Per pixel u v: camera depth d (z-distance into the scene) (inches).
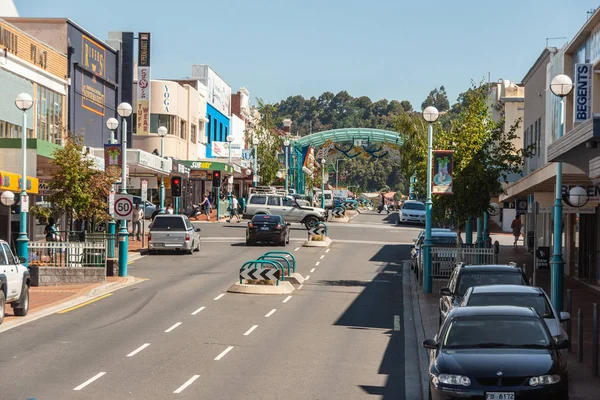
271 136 3211.1
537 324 506.6
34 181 1240.2
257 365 645.9
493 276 716.0
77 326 811.4
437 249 1135.6
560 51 1311.5
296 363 659.4
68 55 1734.7
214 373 610.5
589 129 678.5
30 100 1044.5
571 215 1382.9
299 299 1046.4
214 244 1772.9
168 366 631.2
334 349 727.1
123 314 893.8
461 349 488.7
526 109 1753.2
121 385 562.6
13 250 1306.6
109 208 1235.2
